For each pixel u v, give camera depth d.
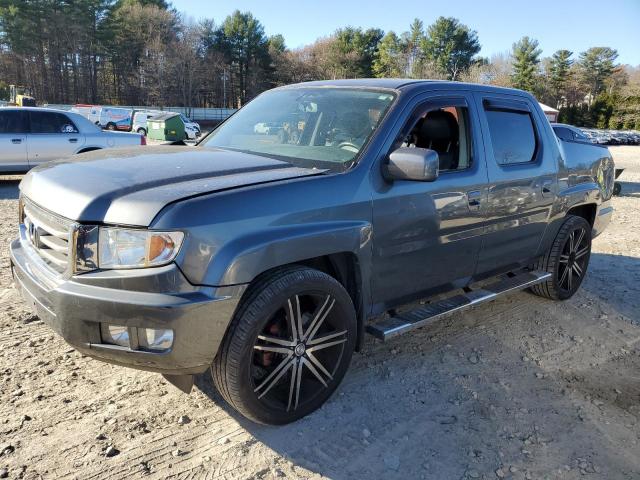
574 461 2.93
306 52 95.56
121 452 2.76
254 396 2.84
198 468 2.69
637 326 4.88
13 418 2.97
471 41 90.12
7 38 74.25
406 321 3.54
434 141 3.95
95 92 81.56
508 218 4.22
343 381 3.57
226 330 2.68
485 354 4.10
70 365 3.57
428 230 3.56
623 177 19.80
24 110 11.56
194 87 81.75
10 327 4.06
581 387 3.71
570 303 5.32
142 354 2.56
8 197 10.52
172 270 2.48
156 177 2.79
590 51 100.44
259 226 2.72
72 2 77.62
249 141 3.81
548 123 4.82
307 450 2.88
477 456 2.92
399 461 2.84
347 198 3.09
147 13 81.88
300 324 2.94
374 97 3.62
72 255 2.56
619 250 7.73
